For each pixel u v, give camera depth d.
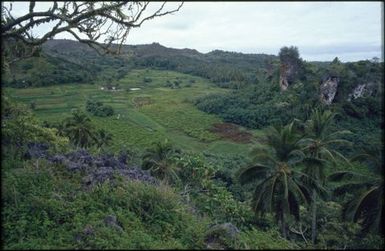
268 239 10.01
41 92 73.50
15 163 12.40
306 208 23.34
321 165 21.03
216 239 9.69
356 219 18.38
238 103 72.81
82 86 85.12
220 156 48.91
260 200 20.03
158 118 71.12
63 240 8.61
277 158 20.42
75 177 13.09
